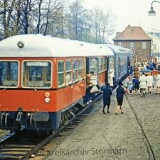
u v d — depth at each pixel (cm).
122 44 10681
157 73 3375
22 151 1373
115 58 3488
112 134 1588
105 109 2316
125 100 2747
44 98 1460
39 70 1462
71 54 1733
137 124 1814
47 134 1591
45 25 3459
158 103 2583
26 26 2833
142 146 1384
